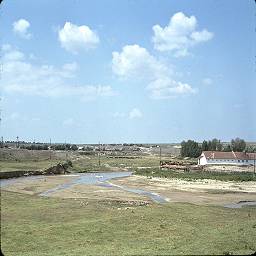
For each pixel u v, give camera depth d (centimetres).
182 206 5450
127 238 3466
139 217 4347
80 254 2881
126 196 7219
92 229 3753
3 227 3766
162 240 3322
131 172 14400
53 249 3097
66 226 3853
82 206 5391
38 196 6638
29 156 15825
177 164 15088
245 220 4428
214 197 7331
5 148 16075
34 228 3775
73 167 15188
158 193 7888
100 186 9162
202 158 15250
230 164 15025
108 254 2839
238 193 8050
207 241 3086
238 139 17075
